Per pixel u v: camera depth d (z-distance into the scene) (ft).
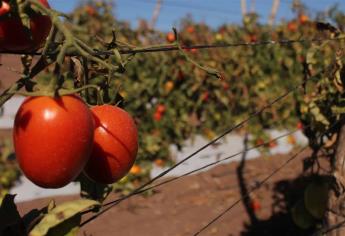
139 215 7.45
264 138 10.75
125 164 1.57
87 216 7.25
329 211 3.35
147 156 9.18
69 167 1.34
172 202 8.07
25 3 1.36
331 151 5.00
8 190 7.70
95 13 9.90
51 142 1.30
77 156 1.35
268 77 11.06
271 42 3.66
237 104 10.99
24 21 1.38
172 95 9.95
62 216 1.49
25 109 1.33
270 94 11.05
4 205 1.59
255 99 11.01
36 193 7.85
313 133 4.74
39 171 1.32
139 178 8.72
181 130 10.12
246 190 8.64
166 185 8.83
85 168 1.57
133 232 6.86
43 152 1.31
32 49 1.53
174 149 9.89
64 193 8.02
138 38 9.92
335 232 3.31
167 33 10.05
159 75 9.78
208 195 8.43
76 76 1.71
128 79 9.47
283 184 8.84
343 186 3.28
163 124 9.78
